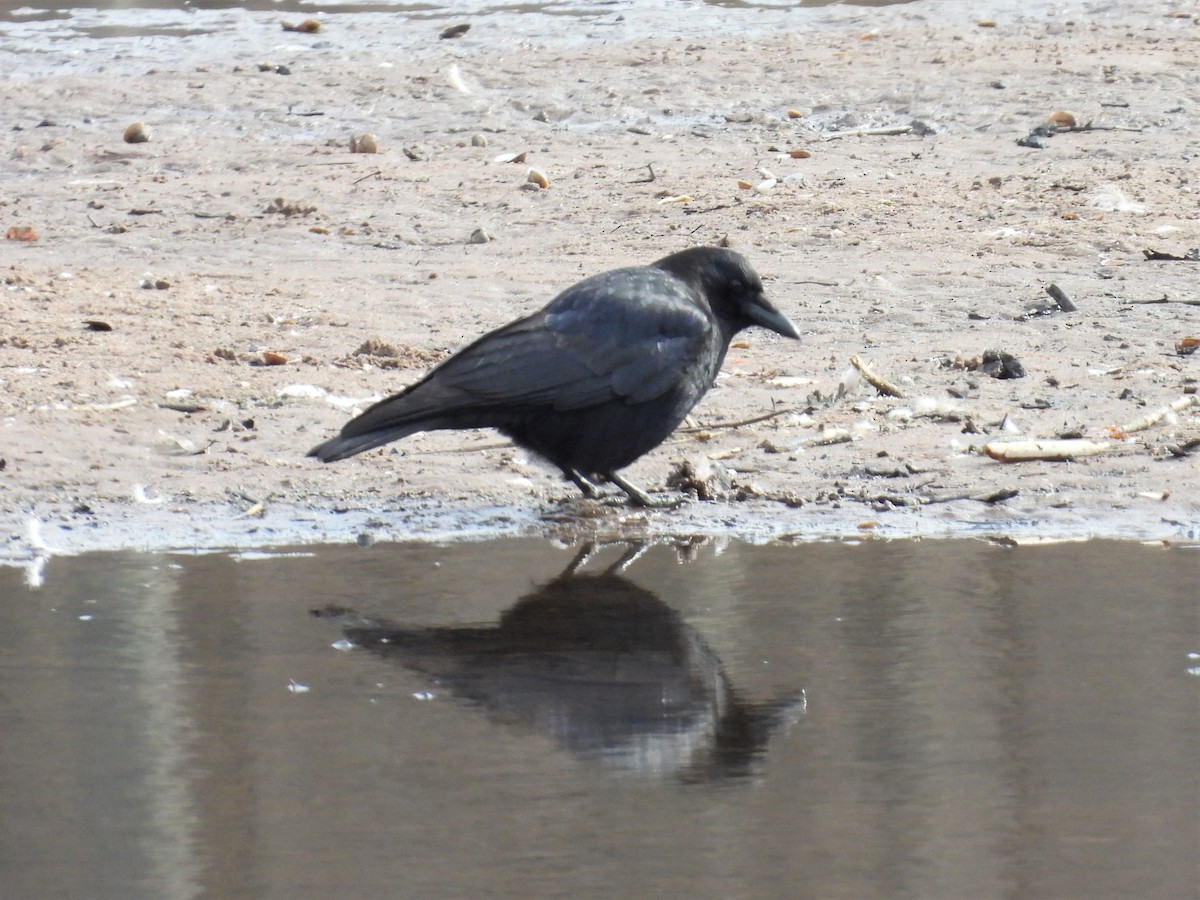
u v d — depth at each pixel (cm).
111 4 4141
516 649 943
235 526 1219
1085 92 2859
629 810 729
